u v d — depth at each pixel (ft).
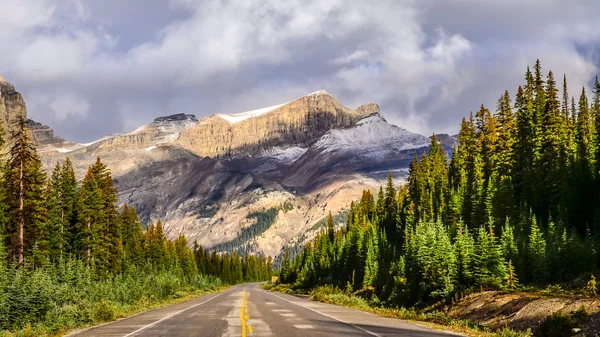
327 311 98.58
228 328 63.62
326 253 371.76
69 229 194.18
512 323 84.74
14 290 81.71
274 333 57.72
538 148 238.89
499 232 202.28
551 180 211.82
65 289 98.17
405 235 281.54
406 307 146.61
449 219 243.81
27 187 145.18
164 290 187.73
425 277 146.20
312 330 60.95
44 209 151.74
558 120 241.96
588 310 71.72
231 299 157.79
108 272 209.77
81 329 69.36
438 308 129.08
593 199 189.06
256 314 88.43
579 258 129.29
